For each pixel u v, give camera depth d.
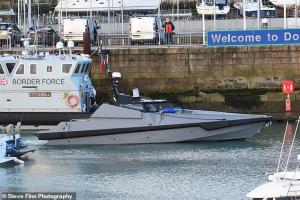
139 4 111.75
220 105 88.75
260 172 62.81
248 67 88.81
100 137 72.69
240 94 88.62
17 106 76.31
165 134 72.62
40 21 120.31
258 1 95.56
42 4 125.62
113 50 89.31
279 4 111.19
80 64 76.25
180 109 74.31
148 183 60.91
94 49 91.12
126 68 89.38
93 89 78.50
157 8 111.62
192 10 119.12
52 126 75.94
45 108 76.25
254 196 49.69
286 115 86.88
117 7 111.56
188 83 89.19
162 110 73.50
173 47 89.38
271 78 88.56
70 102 76.00
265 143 73.06
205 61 88.94
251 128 73.62
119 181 61.62
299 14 110.81
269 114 88.00
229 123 73.00
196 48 88.88
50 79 76.12
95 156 69.06
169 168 64.75
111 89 87.94
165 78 89.25
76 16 109.12
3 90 76.31
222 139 73.50
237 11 115.00
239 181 60.69
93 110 77.12
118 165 66.00
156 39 95.62
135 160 67.50
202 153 69.44
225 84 88.88
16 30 101.81
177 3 112.75
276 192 49.56
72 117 75.94
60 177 62.69
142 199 57.28
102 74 88.25
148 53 89.31
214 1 106.31
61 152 70.75
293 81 88.38
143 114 72.69
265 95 88.38
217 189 58.91
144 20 95.38
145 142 72.69
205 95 88.94
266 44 89.00
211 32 89.75
